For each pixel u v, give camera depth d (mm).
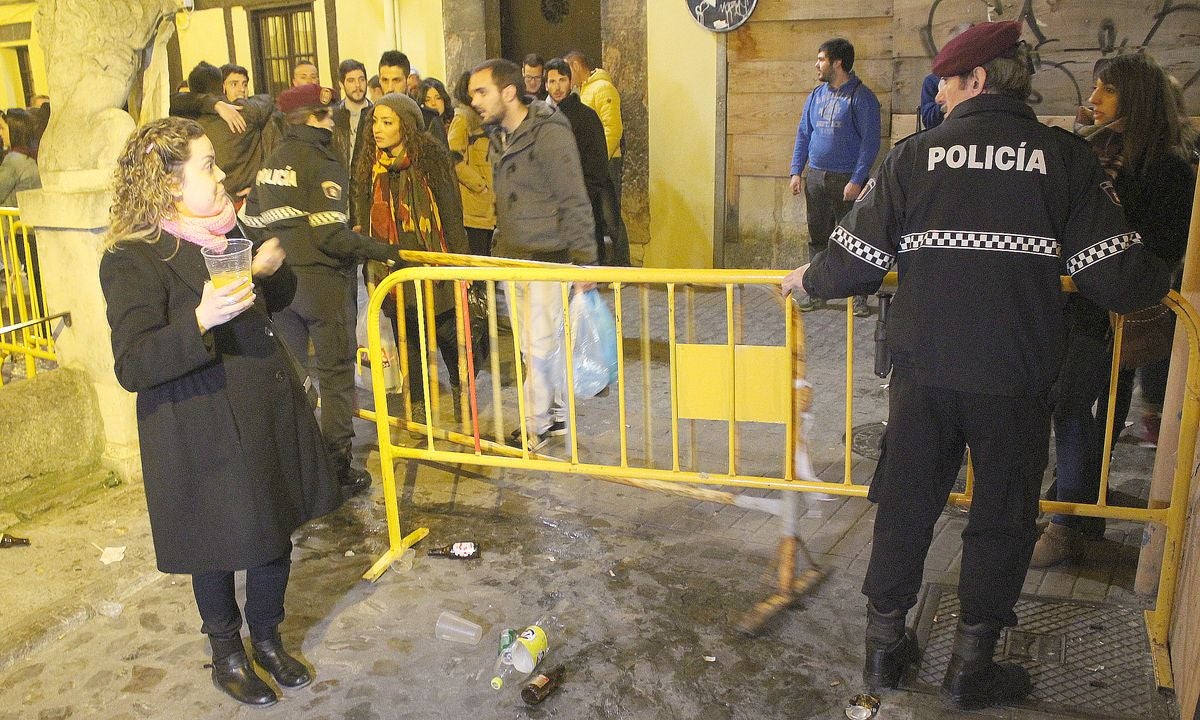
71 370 4887
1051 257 2791
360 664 3420
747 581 3859
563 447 5203
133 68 4785
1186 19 6777
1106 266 2752
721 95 8430
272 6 11312
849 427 3752
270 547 2988
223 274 2662
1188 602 3092
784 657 3387
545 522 4414
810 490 3812
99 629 3680
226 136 6266
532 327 5074
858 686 3225
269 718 3162
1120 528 4199
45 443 4746
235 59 11930
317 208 4445
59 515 4594
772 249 8578
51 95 4781
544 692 3195
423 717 3141
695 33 8430
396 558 4094
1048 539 3898
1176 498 3250
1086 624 3514
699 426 5461
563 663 3387
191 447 2908
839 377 6145
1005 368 2809
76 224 4621
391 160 5504
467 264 4688
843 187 7430
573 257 5074
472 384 4203
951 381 2855
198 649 3547
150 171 2814
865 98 7211
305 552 4207
